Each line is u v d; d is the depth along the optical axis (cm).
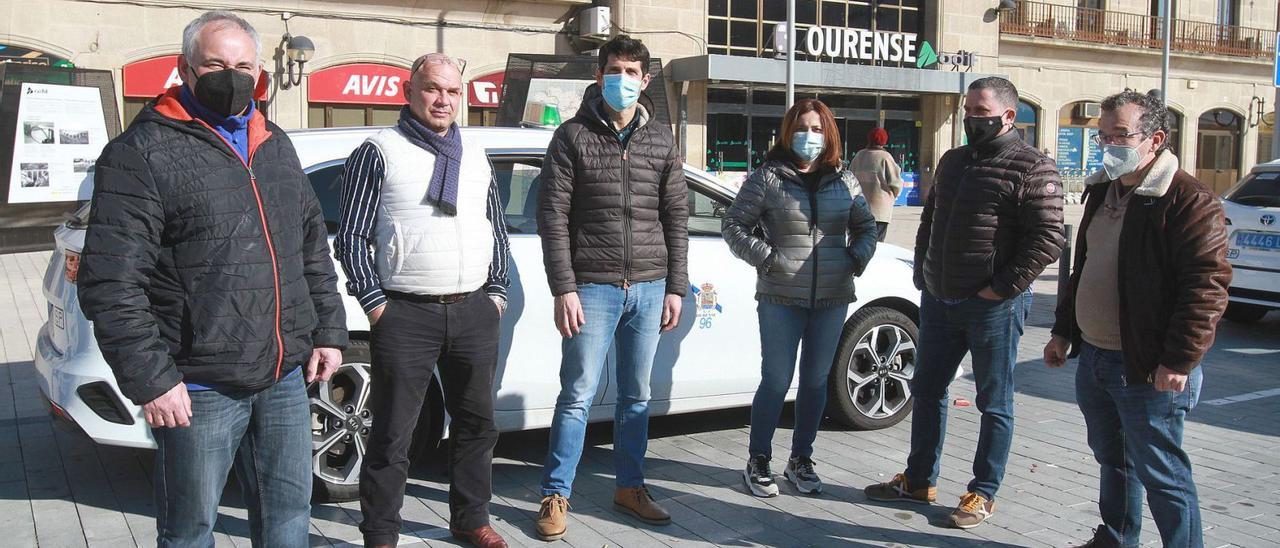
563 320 393
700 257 517
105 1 1633
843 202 441
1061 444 546
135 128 255
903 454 521
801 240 436
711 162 2314
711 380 519
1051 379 707
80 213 446
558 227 393
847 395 549
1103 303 351
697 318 513
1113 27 2812
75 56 1622
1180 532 341
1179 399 336
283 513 287
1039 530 418
